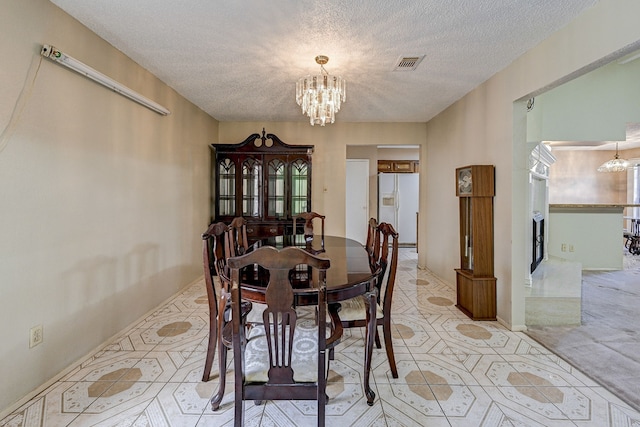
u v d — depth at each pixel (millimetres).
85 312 2119
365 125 4754
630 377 1949
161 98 3100
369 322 1734
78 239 2055
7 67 1595
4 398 1592
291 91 3389
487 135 3002
